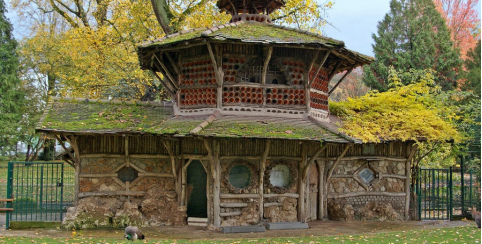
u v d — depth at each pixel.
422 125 15.33
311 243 10.82
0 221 14.60
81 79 24.91
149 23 24.67
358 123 15.27
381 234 12.43
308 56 13.98
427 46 27.47
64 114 14.09
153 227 13.48
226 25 13.91
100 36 24.97
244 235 12.38
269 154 13.81
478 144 16.78
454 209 17.08
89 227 13.38
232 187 13.33
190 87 14.21
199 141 13.77
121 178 14.25
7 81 34.03
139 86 26.19
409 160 16.34
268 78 14.14
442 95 20.56
